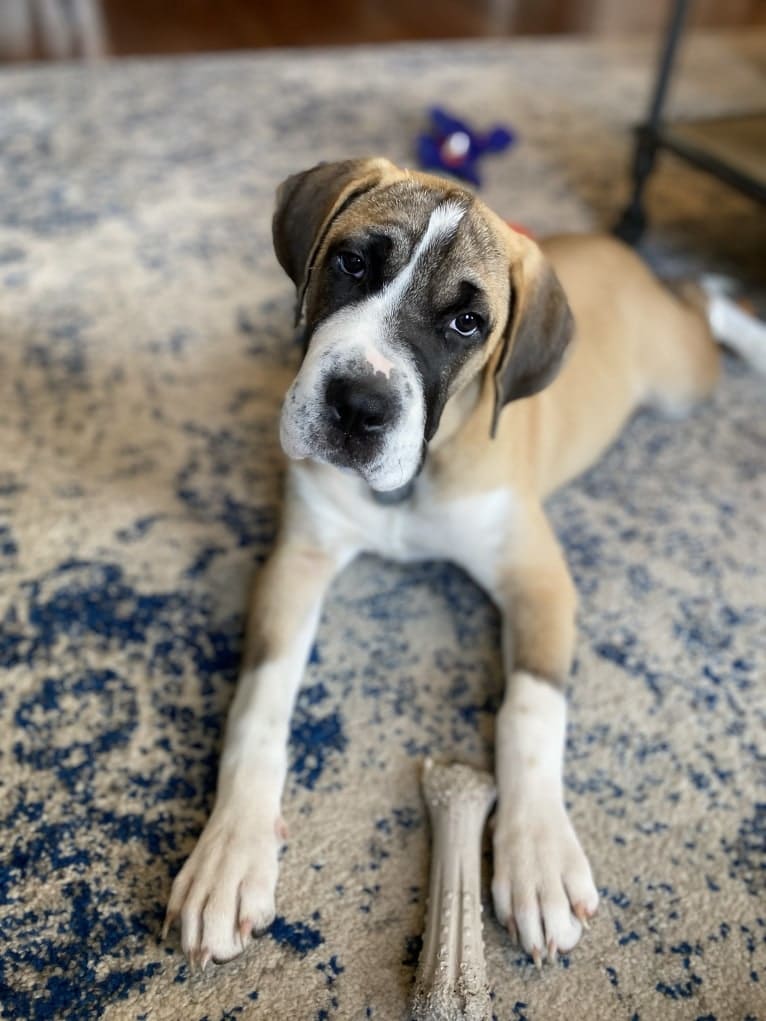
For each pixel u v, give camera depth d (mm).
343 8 1881
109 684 591
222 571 675
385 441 478
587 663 634
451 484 587
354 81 1503
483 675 622
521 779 518
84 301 949
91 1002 442
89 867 496
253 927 458
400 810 538
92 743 556
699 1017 460
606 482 792
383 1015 446
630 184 1266
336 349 481
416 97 1463
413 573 696
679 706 611
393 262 497
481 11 1922
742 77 1633
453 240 500
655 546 732
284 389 852
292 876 500
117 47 1606
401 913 490
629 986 469
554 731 544
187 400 832
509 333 547
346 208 533
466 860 493
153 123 1319
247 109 1378
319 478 602
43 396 821
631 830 539
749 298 1055
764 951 490
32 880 488
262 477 758
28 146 1238
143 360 875
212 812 505
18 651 607
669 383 826
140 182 1171
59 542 686
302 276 555
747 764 581
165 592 656
